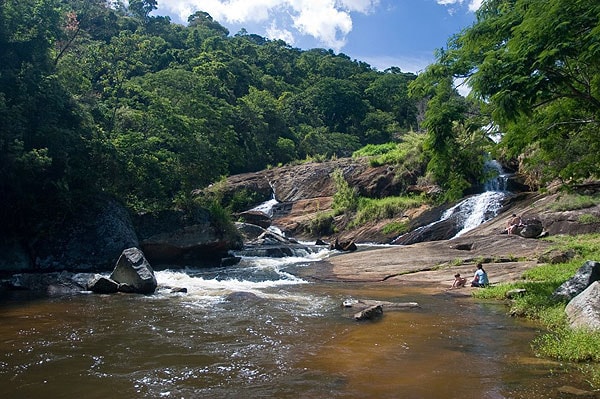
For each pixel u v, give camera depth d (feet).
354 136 222.69
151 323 32.96
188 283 53.21
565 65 31.55
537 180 88.53
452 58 39.37
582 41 27.96
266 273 62.90
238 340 28.48
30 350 26.09
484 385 20.47
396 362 23.99
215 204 79.77
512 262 57.26
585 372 21.86
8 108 56.24
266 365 23.61
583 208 69.26
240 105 175.11
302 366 23.43
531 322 32.63
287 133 191.83
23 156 53.42
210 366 23.45
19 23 63.31
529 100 29.30
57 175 62.28
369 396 19.42
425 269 60.03
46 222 63.16
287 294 46.14
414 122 244.01
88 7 147.02
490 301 41.32
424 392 19.79
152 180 73.46
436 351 25.89
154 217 72.43
